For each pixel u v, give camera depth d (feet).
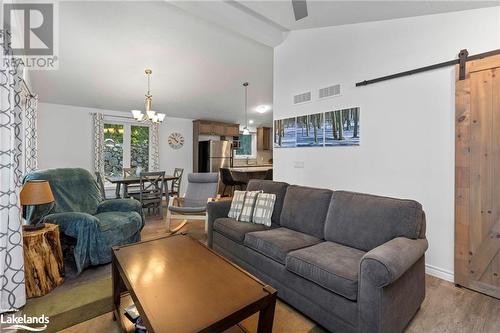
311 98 11.34
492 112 6.73
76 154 17.76
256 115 24.56
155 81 16.03
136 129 20.84
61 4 9.50
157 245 6.52
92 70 14.10
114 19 10.66
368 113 9.39
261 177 22.25
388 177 8.89
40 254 6.81
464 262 7.25
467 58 7.15
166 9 10.27
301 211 8.14
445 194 7.71
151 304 4.04
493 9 6.86
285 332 5.42
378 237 6.18
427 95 8.00
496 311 6.14
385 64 8.96
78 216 8.16
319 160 11.03
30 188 7.04
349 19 9.37
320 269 5.39
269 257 6.82
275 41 12.41
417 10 7.78
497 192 6.71
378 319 4.48
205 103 20.33
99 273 8.07
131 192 16.16
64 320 5.81
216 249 9.27
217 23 10.61
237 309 3.97
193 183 14.64
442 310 6.16
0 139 5.79
